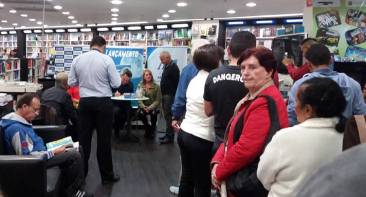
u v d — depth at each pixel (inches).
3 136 109.7
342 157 18.2
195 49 102.2
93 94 140.4
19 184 97.0
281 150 53.0
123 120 240.4
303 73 117.6
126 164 180.2
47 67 320.8
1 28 576.1
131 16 427.8
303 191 18.4
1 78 277.6
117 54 275.1
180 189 107.7
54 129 139.3
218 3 317.7
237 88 75.8
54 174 112.0
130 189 145.6
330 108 52.4
